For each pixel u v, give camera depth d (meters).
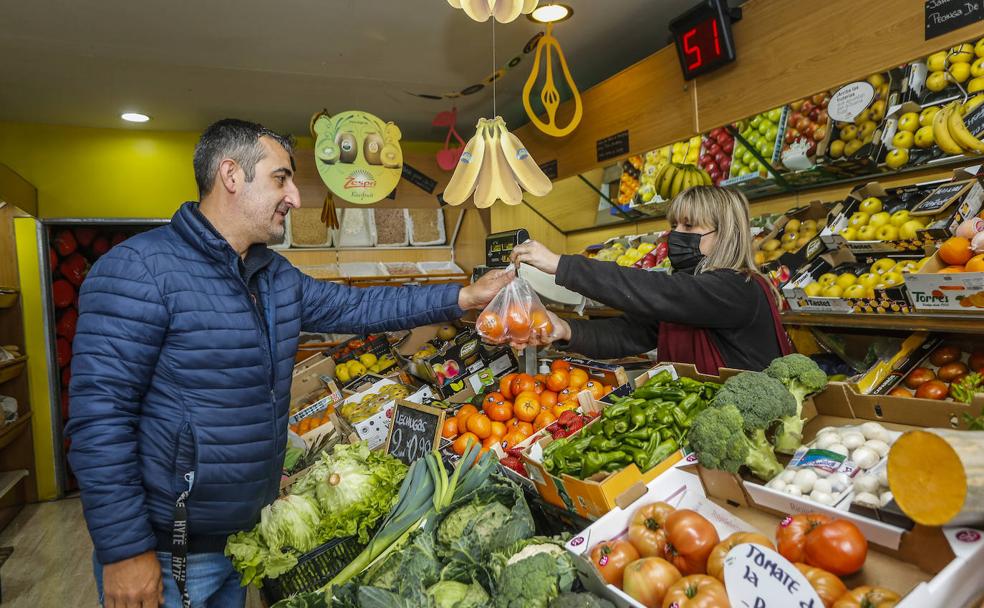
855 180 2.49
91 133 4.58
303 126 4.78
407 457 1.88
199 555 1.49
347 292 1.94
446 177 4.54
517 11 1.88
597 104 3.36
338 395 3.19
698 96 2.69
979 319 1.69
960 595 0.80
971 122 1.82
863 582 0.90
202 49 3.14
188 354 1.38
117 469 1.30
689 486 1.23
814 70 2.19
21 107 4.00
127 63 3.28
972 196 1.83
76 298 4.94
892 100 2.02
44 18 2.72
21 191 3.97
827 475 1.08
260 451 1.50
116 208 4.63
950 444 0.77
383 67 3.50
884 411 1.24
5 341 4.41
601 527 1.13
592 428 1.49
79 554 3.46
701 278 1.67
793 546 0.94
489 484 1.41
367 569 1.29
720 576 0.93
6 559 3.42
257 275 1.57
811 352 2.46
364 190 3.45
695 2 2.84
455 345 2.98
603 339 2.10
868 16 2.01
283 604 1.18
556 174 3.76
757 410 1.12
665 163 2.93
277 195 1.49
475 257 5.07
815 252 2.28
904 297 1.86
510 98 4.21
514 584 1.05
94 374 1.30
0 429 3.79
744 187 2.74
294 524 1.40
